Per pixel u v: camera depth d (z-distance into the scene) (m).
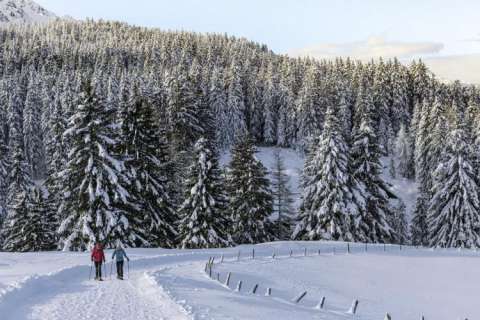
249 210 48.81
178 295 17.81
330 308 24.39
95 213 34.97
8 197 58.62
